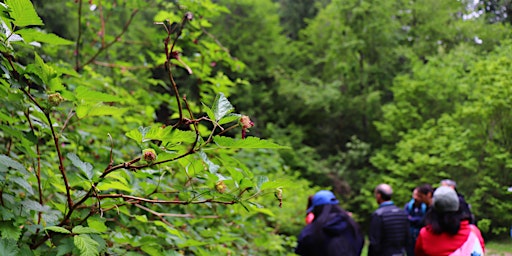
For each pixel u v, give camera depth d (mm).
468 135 7082
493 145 6266
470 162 6422
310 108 15086
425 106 10953
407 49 11453
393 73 14273
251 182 1142
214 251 2000
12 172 1518
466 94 9031
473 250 2469
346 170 13859
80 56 3617
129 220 1732
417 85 10219
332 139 15922
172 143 1071
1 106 1410
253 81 16125
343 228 3027
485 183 5707
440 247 2510
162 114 4121
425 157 8938
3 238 1063
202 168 1185
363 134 15242
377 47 14000
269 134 14227
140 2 3342
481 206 5250
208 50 3045
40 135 1483
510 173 5809
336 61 15844
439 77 9477
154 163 1054
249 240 3125
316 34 17766
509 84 5848
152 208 1878
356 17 14047
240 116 999
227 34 15750
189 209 2279
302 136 15047
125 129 2838
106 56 4586
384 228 3674
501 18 4918
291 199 5453
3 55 1101
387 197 3795
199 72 3004
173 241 1761
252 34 16156
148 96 3383
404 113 11125
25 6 991
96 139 2639
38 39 1085
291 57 17281
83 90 1078
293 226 5184
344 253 2967
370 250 3738
